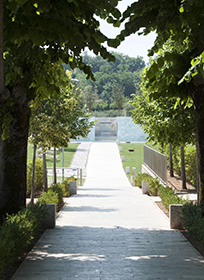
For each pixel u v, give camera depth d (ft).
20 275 17.83
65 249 22.94
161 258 20.85
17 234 19.49
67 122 52.34
